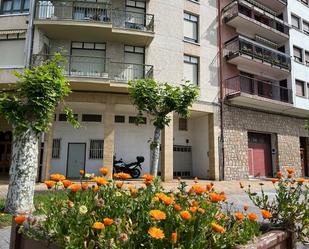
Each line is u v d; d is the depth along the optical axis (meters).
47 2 15.41
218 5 19.92
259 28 20.81
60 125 16.67
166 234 1.77
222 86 18.66
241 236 1.97
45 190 10.27
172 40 17.41
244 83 19.72
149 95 10.60
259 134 20.91
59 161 16.31
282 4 22.80
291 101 20.97
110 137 15.22
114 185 2.54
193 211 1.92
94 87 15.01
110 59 15.92
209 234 1.90
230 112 18.80
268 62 20.12
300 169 22.17
